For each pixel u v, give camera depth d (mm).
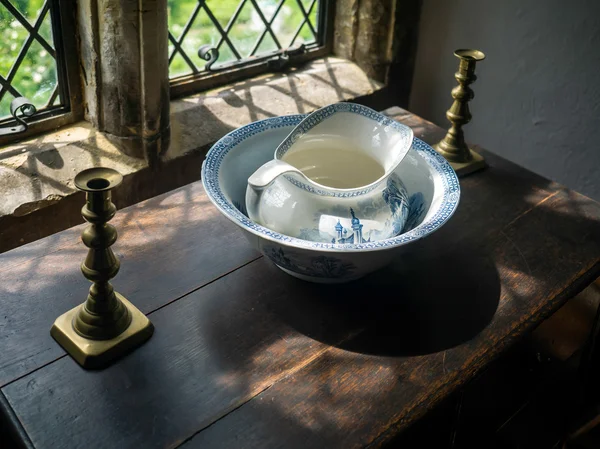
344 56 2037
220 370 829
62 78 1505
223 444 737
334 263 870
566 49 1714
